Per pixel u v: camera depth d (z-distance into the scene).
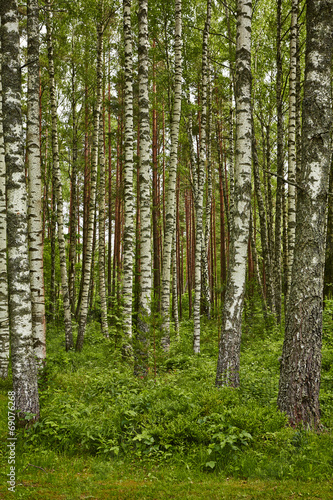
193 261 30.89
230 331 7.12
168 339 11.51
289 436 5.20
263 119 19.52
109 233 21.70
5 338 9.55
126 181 10.38
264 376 8.20
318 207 5.98
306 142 6.11
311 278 5.89
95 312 22.83
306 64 6.22
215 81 18.72
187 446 5.41
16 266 6.15
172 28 16.94
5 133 6.27
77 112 20.88
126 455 5.38
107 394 7.33
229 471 4.86
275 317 15.16
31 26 9.06
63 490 4.41
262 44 18.14
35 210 8.77
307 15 6.25
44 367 8.15
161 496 4.26
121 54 18.02
